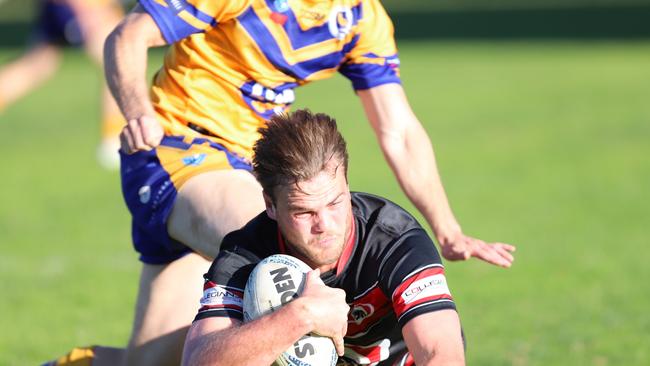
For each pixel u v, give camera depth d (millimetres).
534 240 28844
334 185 11609
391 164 16016
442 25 98562
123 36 14336
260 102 15578
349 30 15438
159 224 15062
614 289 24141
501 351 19922
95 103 60969
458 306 23094
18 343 20844
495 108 54156
